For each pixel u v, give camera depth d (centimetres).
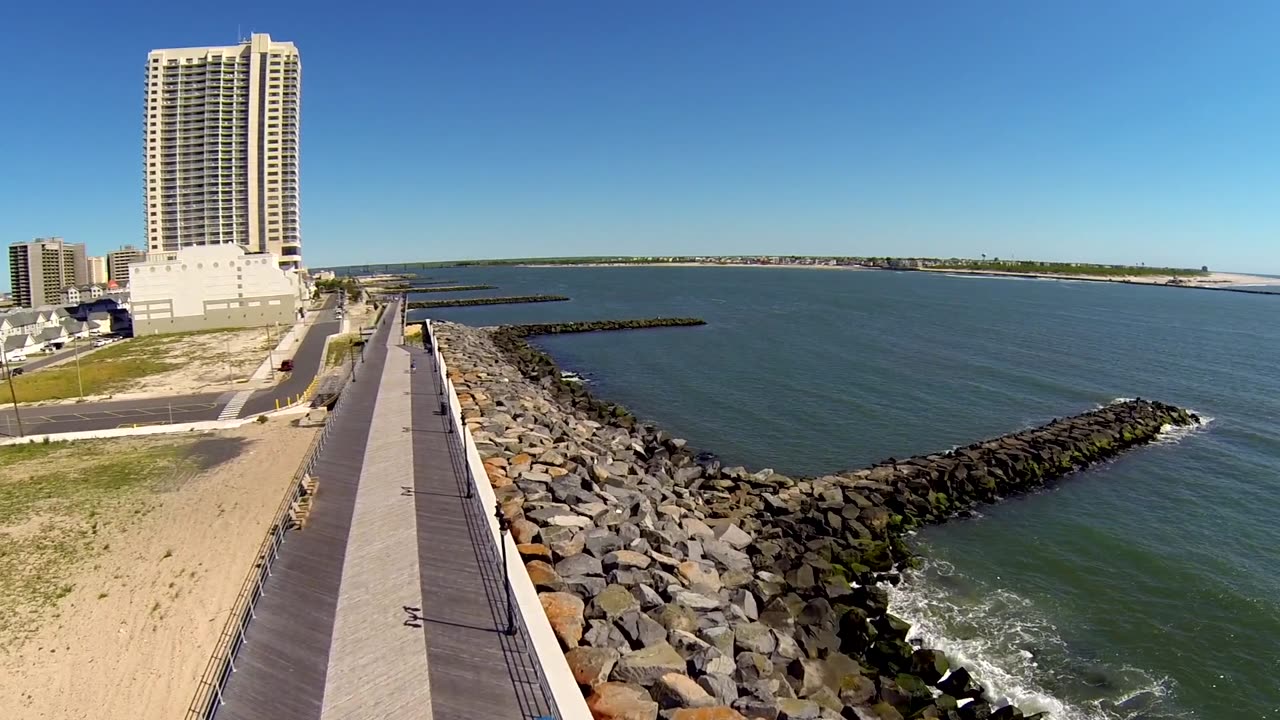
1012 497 3391
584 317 12031
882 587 2514
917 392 5634
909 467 3569
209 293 8438
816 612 2144
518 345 8012
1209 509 3241
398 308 10638
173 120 13475
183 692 1581
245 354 6519
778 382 6053
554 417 4128
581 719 1324
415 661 1488
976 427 4656
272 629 1608
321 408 4281
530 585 1814
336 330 8100
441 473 2692
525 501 2436
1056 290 19550
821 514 2967
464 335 7781
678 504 2945
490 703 1359
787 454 4119
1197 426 4641
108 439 3712
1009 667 2059
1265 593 2477
